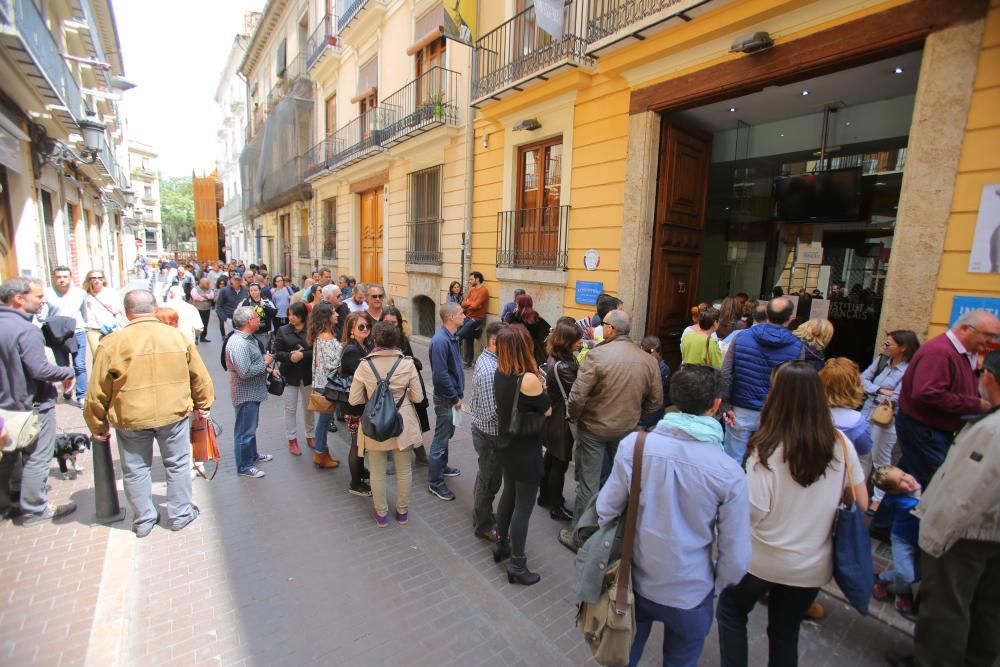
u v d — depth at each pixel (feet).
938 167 12.28
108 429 12.00
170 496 12.09
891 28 13.05
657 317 21.15
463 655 8.61
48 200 35.91
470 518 13.29
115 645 8.30
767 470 6.79
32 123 28.53
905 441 10.63
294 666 8.21
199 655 8.38
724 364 13.16
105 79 48.73
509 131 26.68
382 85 40.75
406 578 10.65
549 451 12.45
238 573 10.58
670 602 6.24
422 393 12.98
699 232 22.86
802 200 20.89
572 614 9.71
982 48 11.59
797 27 15.06
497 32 26.63
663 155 20.44
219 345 37.27
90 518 12.47
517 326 10.50
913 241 12.75
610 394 11.09
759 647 8.96
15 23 18.83
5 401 11.11
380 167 40.65
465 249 30.37
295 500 13.92
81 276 47.57
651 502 6.21
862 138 19.49
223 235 140.46
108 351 11.06
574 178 23.03
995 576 7.55
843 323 21.12
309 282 28.63
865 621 9.59
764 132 22.34
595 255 22.06
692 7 16.21
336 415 19.54
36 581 9.98
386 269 41.37
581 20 21.81
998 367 6.95
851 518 6.72
